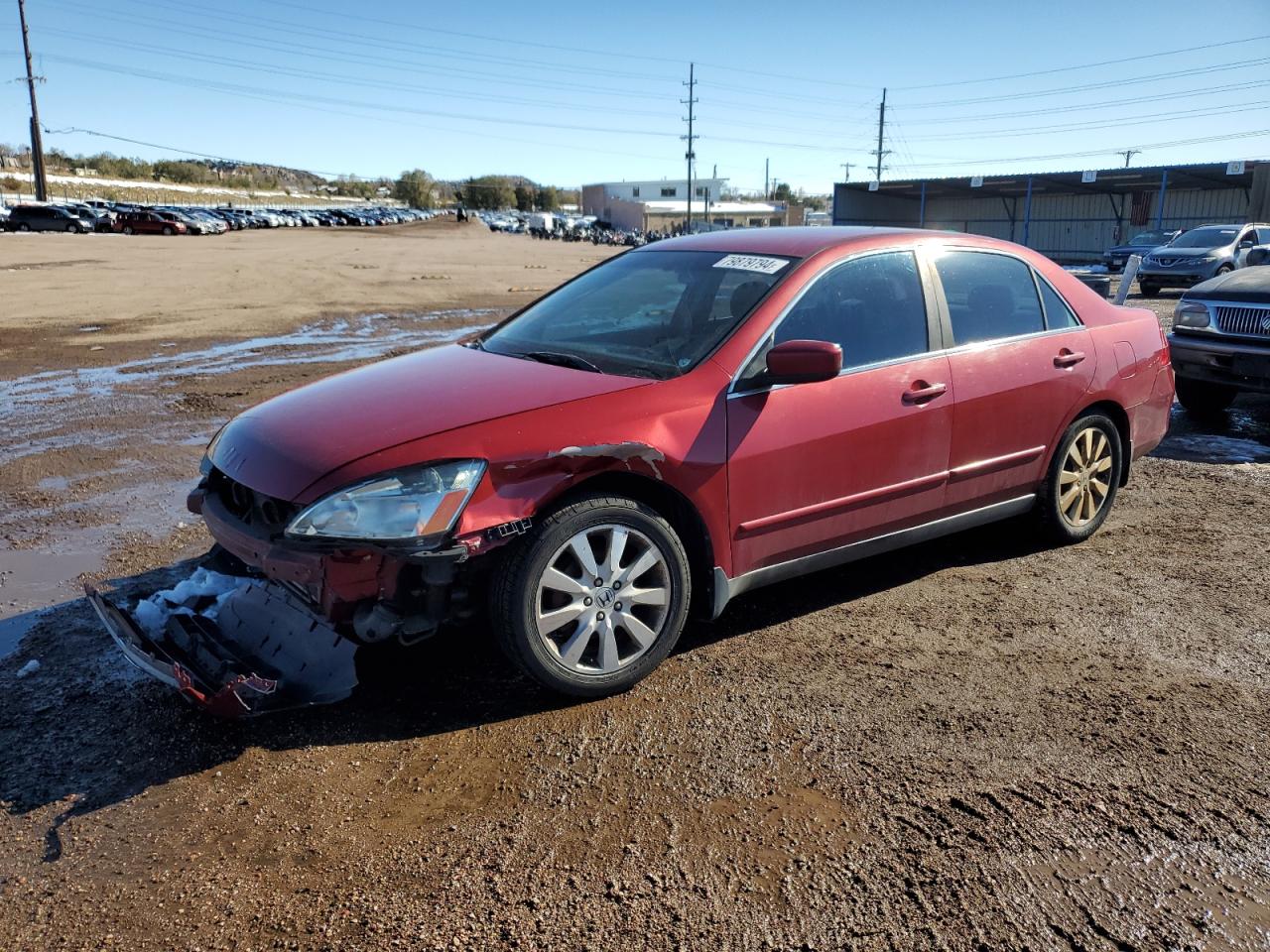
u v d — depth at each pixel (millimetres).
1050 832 2645
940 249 4219
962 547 4887
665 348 3680
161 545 4805
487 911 2332
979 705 3312
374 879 2445
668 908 2348
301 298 18266
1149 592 4309
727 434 3418
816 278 3795
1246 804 2775
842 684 3451
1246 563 4660
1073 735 3131
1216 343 7441
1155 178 38906
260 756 2977
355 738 3084
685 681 3467
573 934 2260
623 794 2799
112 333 12922
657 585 3377
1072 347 4543
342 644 3186
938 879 2461
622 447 3156
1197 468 6492
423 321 14977
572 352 3842
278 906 2348
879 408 3801
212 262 29047
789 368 3352
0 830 2623
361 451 3006
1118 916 2338
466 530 2939
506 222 81938
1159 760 2996
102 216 51750
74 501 5520
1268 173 34188
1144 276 21516
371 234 61406
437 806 2740
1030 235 47375
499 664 3559
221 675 3053
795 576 3824
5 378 9430
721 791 2812
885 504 3926
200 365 10359
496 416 3143
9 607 4059
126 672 3494
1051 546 4875
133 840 2590
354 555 2896
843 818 2695
